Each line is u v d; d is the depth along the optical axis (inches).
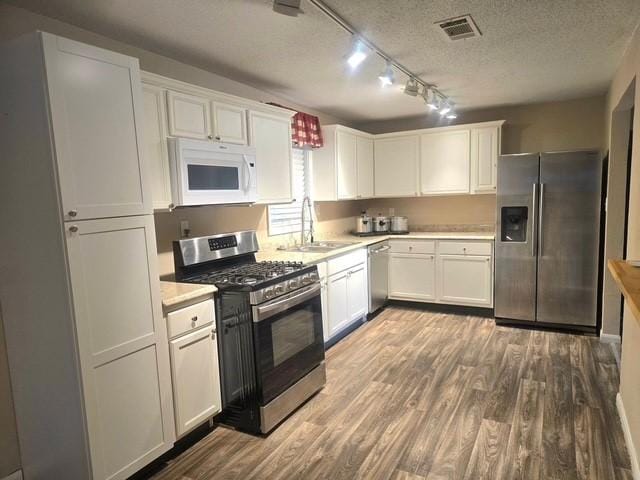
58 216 67.6
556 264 160.1
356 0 83.4
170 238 115.4
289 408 105.4
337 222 205.9
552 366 128.9
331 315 148.9
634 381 84.0
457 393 113.9
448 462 85.6
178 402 88.5
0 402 79.1
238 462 88.2
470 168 190.1
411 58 118.8
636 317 47.5
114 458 75.9
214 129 111.8
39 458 79.0
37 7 82.8
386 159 207.3
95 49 72.2
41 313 72.9
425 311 193.5
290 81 138.7
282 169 139.9
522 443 90.7
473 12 90.0
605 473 80.6
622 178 141.6
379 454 89.0
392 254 197.6
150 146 95.3
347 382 123.1
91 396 71.9
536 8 88.7
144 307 81.0
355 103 172.6
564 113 181.2
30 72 66.4
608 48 112.8
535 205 160.2
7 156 71.9
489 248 176.4
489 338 155.6
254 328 95.2
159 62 111.7
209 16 88.7
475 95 166.7
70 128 68.5
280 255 144.1
